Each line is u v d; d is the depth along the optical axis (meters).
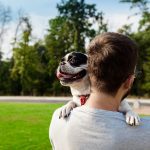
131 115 1.49
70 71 1.93
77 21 27.84
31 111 10.98
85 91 1.95
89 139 1.32
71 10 28.03
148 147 1.29
